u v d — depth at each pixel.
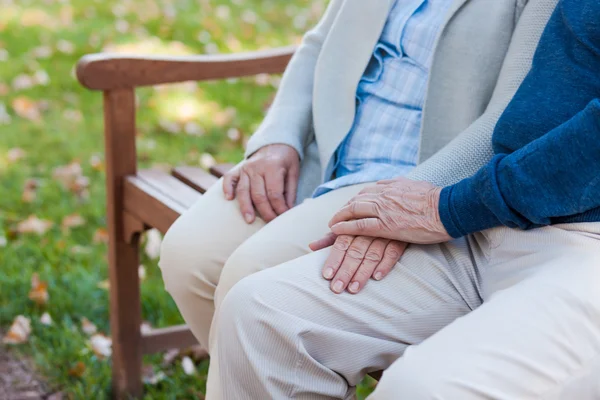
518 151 1.53
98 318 2.96
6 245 3.36
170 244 2.00
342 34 2.07
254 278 1.61
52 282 3.09
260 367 1.54
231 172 2.11
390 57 2.03
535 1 1.80
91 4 6.63
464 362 1.36
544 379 1.37
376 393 1.40
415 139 1.96
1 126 4.49
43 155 4.19
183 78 2.46
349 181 1.95
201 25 6.27
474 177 1.57
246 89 5.14
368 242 1.65
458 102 1.90
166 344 2.58
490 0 1.89
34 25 6.05
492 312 1.42
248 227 1.99
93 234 3.48
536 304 1.41
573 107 1.56
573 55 1.58
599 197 1.45
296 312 1.57
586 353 1.39
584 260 1.46
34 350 2.74
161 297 3.03
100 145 4.36
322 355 1.58
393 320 1.59
